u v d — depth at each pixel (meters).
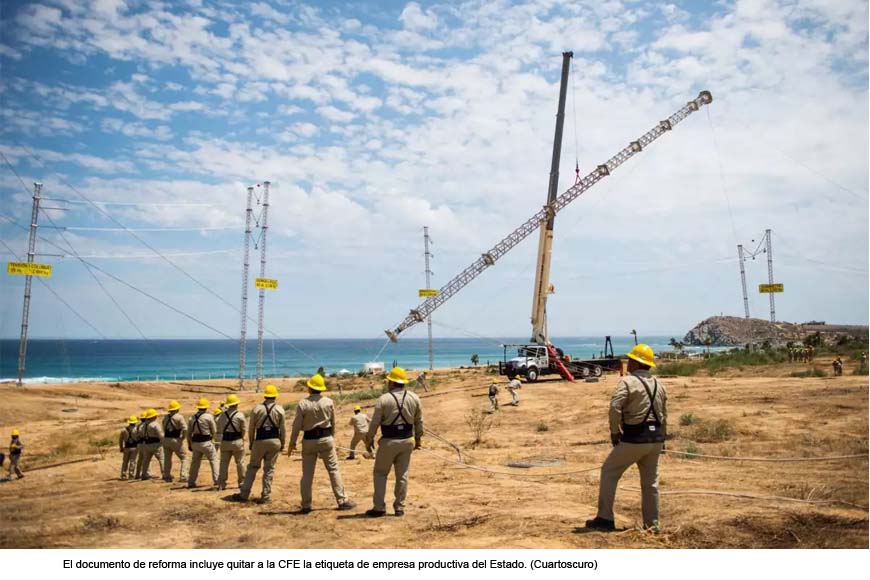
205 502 10.28
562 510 9.04
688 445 14.66
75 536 8.06
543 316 46.44
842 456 12.23
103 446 28.23
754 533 7.46
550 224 47.69
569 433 19.59
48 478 17.16
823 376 32.62
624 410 7.48
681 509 8.65
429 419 26.89
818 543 6.98
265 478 10.36
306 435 9.45
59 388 58.94
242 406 47.38
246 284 59.41
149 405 54.41
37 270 55.62
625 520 8.35
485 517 8.68
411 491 11.41
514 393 29.09
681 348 89.12
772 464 12.27
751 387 27.81
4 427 39.91
